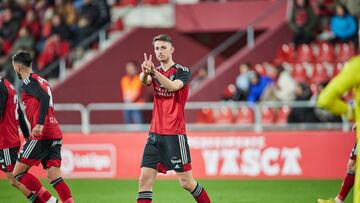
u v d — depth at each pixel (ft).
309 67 182.91
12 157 94.99
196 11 209.15
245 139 145.79
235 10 207.82
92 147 150.61
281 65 181.27
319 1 193.16
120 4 220.02
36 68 200.95
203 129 168.04
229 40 200.75
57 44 203.31
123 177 149.18
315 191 126.41
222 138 146.51
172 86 79.87
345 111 58.49
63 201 93.56
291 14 186.91
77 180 148.05
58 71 203.62
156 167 83.82
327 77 178.29
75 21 208.54
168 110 82.79
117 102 197.67
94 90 196.95
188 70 82.94
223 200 117.80
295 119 158.10
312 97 161.89
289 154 144.25
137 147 148.97
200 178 146.82
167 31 207.72
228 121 169.48
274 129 160.76
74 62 205.46
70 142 151.74
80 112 192.54
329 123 154.40
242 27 206.90
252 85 168.86
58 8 208.95
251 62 190.39
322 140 143.33
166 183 140.36
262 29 205.16
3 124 94.38
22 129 97.45
